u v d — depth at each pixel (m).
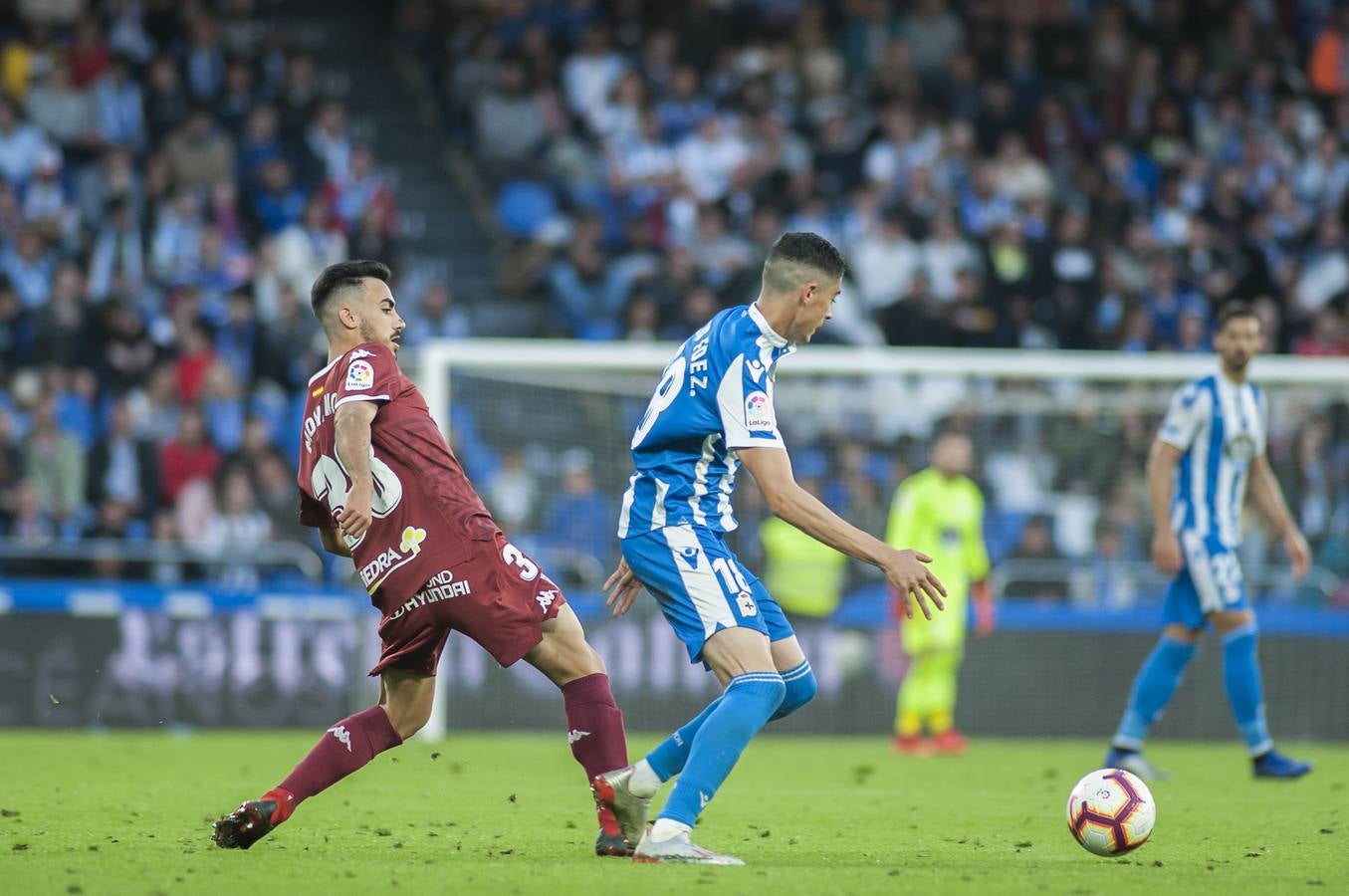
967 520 41.47
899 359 46.19
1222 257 68.31
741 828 23.44
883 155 69.25
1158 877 17.84
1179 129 74.44
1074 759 39.66
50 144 62.22
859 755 40.66
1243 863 19.50
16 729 44.72
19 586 45.00
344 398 18.95
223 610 45.69
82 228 59.72
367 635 46.28
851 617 47.25
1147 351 63.03
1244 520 49.59
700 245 64.38
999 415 50.06
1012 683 47.78
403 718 19.92
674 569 18.86
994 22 76.62
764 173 68.56
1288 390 49.62
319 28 79.56
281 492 50.84
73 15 67.38
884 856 19.92
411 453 19.17
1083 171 71.31
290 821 23.59
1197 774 35.03
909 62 75.25
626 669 45.62
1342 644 47.59
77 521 49.66
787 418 49.38
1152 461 32.66
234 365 56.41
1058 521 50.00
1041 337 62.34
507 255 67.25
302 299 59.50
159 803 25.78
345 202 63.12
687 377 19.05
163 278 58.94
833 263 18.83
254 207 62.22
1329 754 42.78
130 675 45.19
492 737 45.28
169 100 65.12
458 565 18.97
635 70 70.94
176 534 49.84
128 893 15.50
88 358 54.50
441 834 21.92
